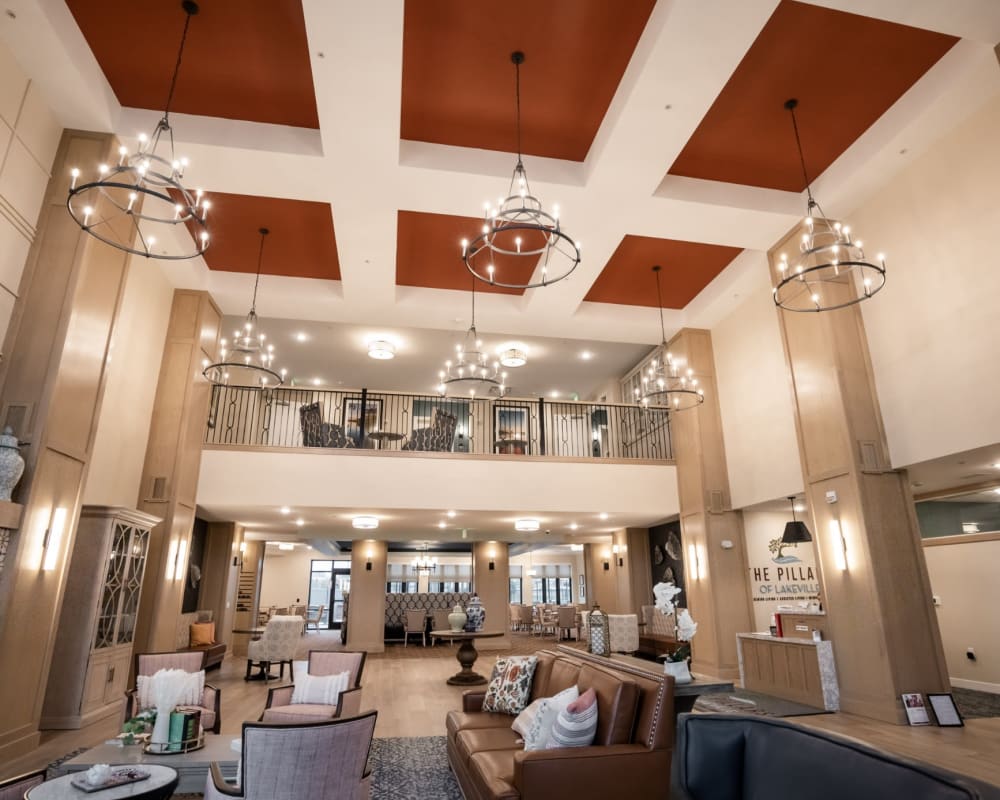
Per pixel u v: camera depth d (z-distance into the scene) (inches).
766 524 352.8
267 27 187.9
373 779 165.2
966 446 210.5
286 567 824.9
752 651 295.9
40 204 202.4
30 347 190.4
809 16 184.4
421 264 327.6
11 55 183.9
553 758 115.8
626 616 411.2
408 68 203.2
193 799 144.6
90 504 241.9
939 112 209.9
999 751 183.0
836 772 60.8
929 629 230.1
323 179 240.1
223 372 326.3
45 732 207.8
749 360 337.7
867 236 256.4
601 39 193.3
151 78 209.3
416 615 547.2
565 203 253.8
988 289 205.2
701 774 73.4
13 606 173.5
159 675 153.2
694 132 233.3
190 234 299.0
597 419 544.1
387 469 347.6
